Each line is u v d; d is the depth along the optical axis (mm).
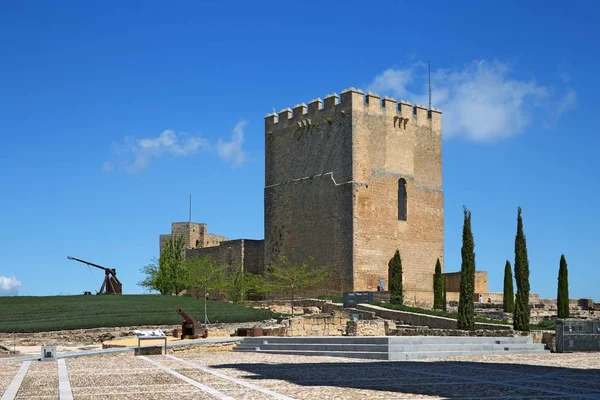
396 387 23375
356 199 79125
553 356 39750
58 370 30297
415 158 84812
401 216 83250
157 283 96875
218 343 45438
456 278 83688
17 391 22734
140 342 45062
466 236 54031
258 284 85500
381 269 80312
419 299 79938
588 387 23875
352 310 64062
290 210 85938
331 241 80688
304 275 79875
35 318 59750
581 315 72438
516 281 52688
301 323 53750
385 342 38969
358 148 80000
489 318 65625
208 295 95438
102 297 73438
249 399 20484
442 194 86875
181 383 24703
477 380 25797
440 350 39969
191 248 108000
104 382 25141
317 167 83312
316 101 84000
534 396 21344
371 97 81688
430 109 87062
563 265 68750
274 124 89125
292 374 27953
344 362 34875
